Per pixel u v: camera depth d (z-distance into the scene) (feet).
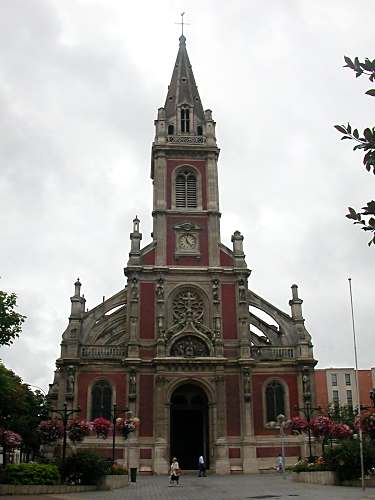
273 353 195.93
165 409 183.52
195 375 188.03
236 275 203.31
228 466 179.52
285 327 202.08
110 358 188.85
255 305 204.74
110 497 102.01
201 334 192.75
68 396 182.70
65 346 189.47
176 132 225.97
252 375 192.03
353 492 105.40
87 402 184.55
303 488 117.80
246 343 193.16
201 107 234.38
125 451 179.83
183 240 207.21
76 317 193.16
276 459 182.91
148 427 183.01
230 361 191.62
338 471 126.21
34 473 113.60
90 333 195.31
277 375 193.06
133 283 198.59
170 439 191.52
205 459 191.11
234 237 209.05
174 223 209.46
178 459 198.39
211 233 208.95
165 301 197.88
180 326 194.18
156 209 210.18
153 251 204.95
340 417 264.93
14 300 126.72
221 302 200.13
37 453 203.10
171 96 236.63
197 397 199.21
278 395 191.62
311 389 191.21
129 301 197.36
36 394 213.25
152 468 177.99
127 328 194.29
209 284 201.77
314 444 183.52
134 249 203.82
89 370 187.83
